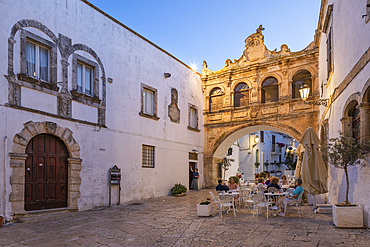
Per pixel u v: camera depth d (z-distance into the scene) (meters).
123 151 13.42
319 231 6.50
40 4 10.13
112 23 13.45
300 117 17.03
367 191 6.27
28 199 9.35
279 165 39.59
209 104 20.86
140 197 14.15
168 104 17.06
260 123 18.36
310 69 16.88
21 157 9.02
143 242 6.26
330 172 10.17
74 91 11.12
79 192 10.99
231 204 8.83
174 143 17.34
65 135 10.61
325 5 11.36
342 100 8.25
